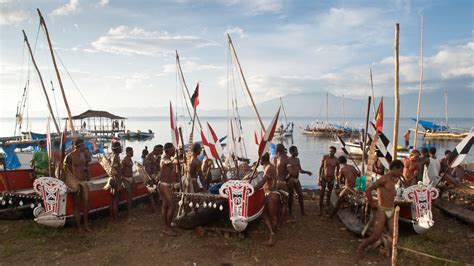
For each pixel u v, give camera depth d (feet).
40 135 73.10
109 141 129.08
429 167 33.63
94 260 21.13
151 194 32.27
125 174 30.25
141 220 29.37
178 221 25.27
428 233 25.79
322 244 24.20
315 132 193.98
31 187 31.35
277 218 26.84
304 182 63.31
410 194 23.62
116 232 26.16
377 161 32.35
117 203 29.01
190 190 26.94
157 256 21.86
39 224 26.58
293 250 23.04
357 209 27.73
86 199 26.02
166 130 304.09
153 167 35.12
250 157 87.56
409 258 21.54
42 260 20.97
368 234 24.11
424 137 159.12
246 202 22.90
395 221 18.88
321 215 31.14
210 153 30.22
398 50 30.42
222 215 28.12
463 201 32.89
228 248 23.17
